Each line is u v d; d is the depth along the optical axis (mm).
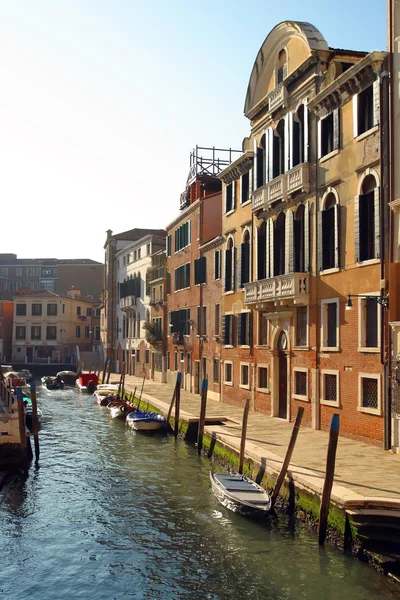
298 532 12242
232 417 22359
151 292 45438
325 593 9836
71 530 13398
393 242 15086
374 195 16031
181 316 36719
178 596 10227
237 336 26297
